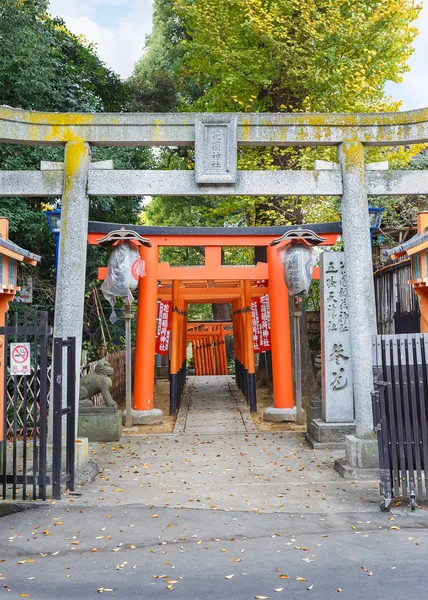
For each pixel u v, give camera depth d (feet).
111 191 26.00
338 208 50.62
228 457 30.68
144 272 38.88
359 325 26.27
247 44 49.24
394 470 20.77
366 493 23.03
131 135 26.07
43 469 22.25
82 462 26.12
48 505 21.57
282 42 46.19
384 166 27.30
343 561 15.85
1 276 26.99
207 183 26.16
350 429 32.81
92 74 60.80
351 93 46.75
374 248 57.47
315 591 14.06
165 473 27.12
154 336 41.98
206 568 15.60
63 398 24.64
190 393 56.90
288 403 42.19
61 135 25.96
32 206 50.47
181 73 64.18
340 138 26.61
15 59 42.63
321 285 35.01
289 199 51.39
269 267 42.39
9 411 36.60
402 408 20.98
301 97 49.34
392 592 13.91
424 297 31.12
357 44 46.85
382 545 17.03
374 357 21.16
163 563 16.01
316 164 26.86
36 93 45.80
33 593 14.25
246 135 26.27
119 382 51.01
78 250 25.71
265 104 51.31
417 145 48.83
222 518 19.98
